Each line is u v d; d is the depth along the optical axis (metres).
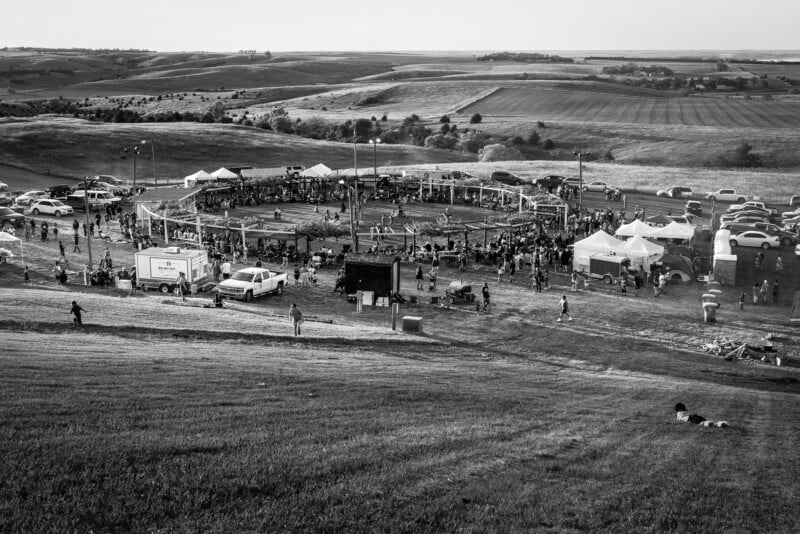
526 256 59.84
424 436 18.84
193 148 126.19
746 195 97.06
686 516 15.09
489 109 194.75
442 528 13.75
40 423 17.47
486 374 30.17
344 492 14.87
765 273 58.44
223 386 22.58
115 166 115.12
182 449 16.48
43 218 76.25
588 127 158.75
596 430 21.11
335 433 18.50
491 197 90.50
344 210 81.88
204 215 68.19
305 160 128.50
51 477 14.71
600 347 39.44
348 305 46.97
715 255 56.31
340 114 194.50
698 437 21.19
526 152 145.75
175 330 33.72
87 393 20.31
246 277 47.16
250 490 14.74
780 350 39.72
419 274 52.91
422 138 160.50
